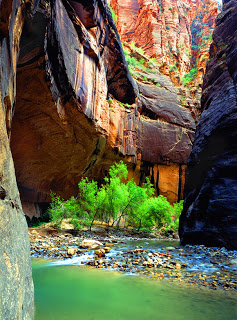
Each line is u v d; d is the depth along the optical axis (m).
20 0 5.33
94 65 17.03
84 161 19.34
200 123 13.64
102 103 18.12
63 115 14.01
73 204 14.45
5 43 3.51
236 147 9.73
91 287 3.87
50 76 11.36
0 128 2.58
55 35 10.89
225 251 7.81
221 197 9.20
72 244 9.01
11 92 4.18
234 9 15.48
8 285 1.78
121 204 16.75
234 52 13.01
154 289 3.76
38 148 15.04
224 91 12.33
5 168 2.51
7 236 2.17
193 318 2.66
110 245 9.25
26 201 17.06
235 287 3.90
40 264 5.67
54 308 2.97
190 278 4.45
